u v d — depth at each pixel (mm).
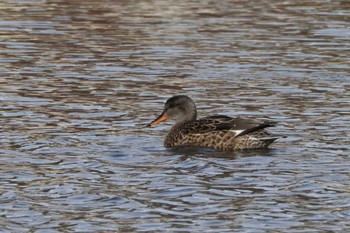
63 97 20062
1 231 11836
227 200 13070
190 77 22312
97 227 11992
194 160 15305
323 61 24328
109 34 27922
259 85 21469
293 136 16922
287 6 33375
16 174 14273
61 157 15312
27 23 29453
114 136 16891
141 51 25453
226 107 19344
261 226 12039
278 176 14273
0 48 25500
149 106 19422
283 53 25312
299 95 20469
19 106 19141
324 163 15055
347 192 13438
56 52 25188
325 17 31125
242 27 29172
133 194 13336
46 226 12023
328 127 17594
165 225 12062
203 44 26500
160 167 14844
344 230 11898
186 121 17000
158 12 31906
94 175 14289
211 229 11922
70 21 29984
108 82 21688
